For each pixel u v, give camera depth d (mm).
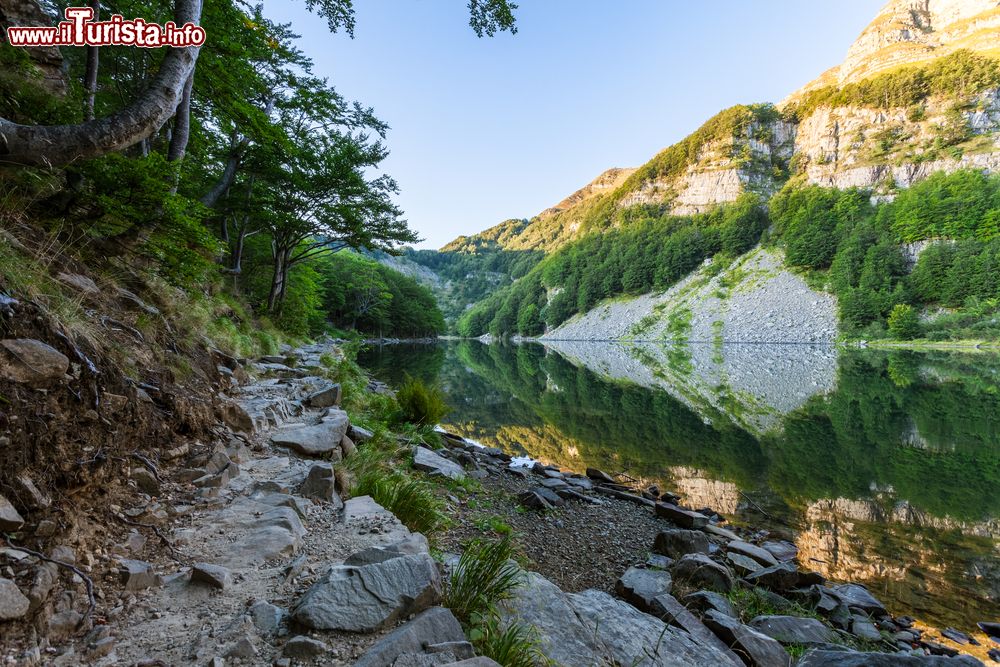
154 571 2482
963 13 195000
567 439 13211
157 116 4465
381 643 1983
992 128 121625
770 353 61844
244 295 18109
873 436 13688
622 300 134625
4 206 3725
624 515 7102
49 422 2449
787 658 3588
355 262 62188
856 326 83562
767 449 12227
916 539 7000
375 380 19609
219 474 3910
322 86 16703
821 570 6074
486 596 2791
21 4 6098
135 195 4805
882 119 141750
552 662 2533
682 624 3732
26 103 4480
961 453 11867
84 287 3932
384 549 2871
